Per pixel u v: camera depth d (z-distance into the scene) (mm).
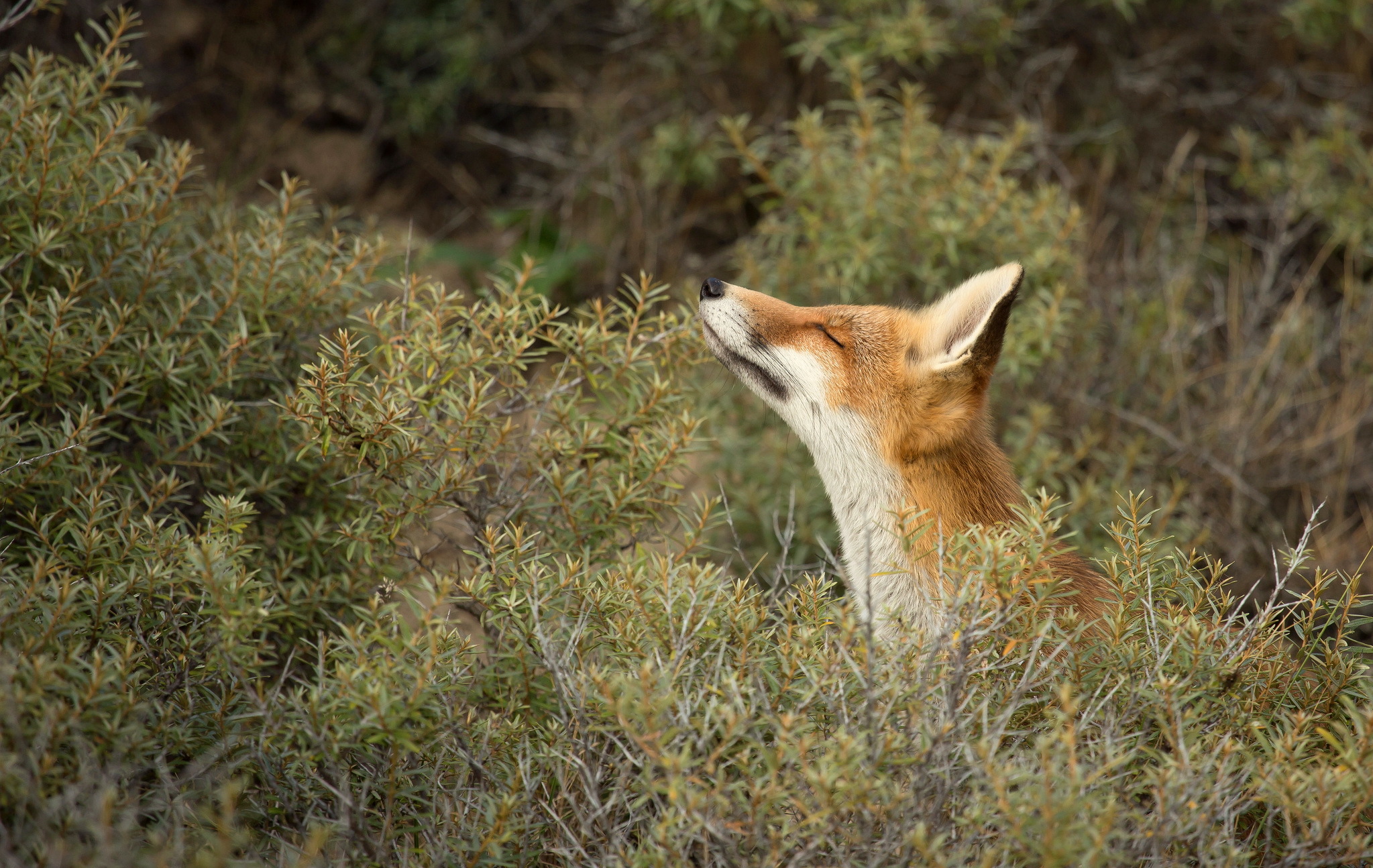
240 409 10727
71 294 9641
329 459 9758
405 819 8031
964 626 7598
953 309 10875
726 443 15164
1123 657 8031
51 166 9922
